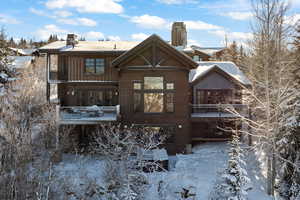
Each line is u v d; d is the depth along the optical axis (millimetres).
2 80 22906
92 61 25781
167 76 23781
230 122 26703
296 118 16781
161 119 23828
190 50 27250
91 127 25375
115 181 16438
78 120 22094
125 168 16172
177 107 23844
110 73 25703
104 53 24984
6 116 20625
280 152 17812
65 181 17484
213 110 26172
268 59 18797
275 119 18516
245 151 22656
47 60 25750
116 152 17609
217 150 24312
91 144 21984
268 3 18672
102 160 21625
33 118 23875
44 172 18500
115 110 24188
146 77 23953
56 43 28188
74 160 21922
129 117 23828
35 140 22641
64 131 22750
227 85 26203
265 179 19594
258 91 21438
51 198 16562
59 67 25969
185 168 20594
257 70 20547
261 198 17250
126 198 14922
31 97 27172
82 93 26172
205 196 17094
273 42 18734
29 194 16422
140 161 17391
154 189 17750
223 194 15320
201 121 24578
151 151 21469
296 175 16500
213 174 19562
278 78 18719
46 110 24391
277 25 18578
